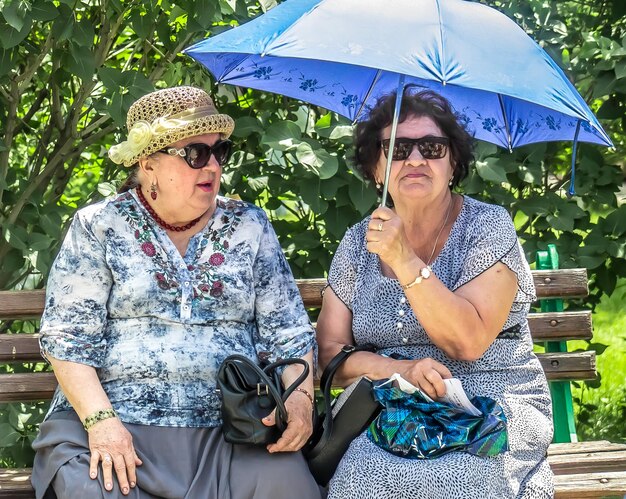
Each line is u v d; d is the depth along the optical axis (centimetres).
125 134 478
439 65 268
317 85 358
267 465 298
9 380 361
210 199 317
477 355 306
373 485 286
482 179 456
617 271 493
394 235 293
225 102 470
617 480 329
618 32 499
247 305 323
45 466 301
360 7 287
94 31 449
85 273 313
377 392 302
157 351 311
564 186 503
